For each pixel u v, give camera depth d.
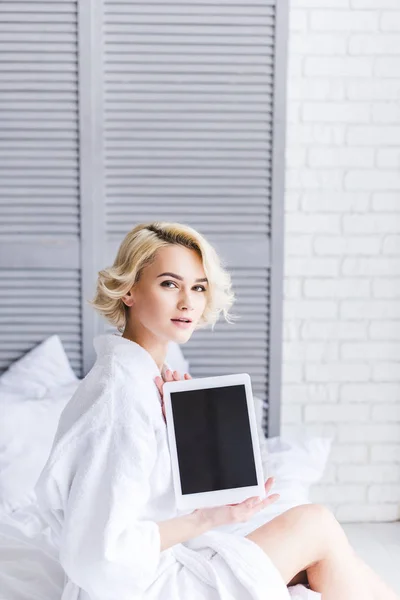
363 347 2.74
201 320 1.58
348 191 2.64
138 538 1.32
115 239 2.53
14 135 2.45
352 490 2.82
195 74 2.46
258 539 1.53
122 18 2.41
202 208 2.53
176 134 2.49
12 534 1.82
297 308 2.71
